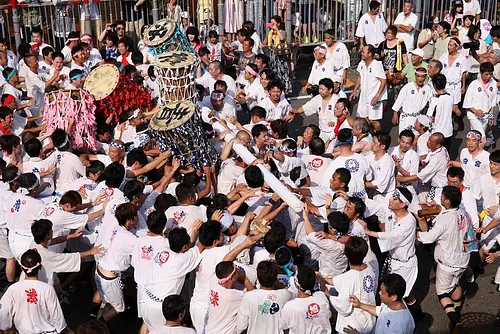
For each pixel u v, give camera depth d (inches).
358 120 390.9
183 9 625.6
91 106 419.8
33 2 593.9
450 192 319.9
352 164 354.9
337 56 518.0
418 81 458.6
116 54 564.7
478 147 388.2
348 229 309.1
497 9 684.7
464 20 606.2
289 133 526.9
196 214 321.4
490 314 337.4
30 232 331.3
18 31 588.4
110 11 614.2
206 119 410.0
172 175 360.8
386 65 541.3
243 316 266.2
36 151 370.0
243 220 313.4
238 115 541.6
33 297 283.9
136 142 387.9
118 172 336.5
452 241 320.5
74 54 524.4
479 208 370.6
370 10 590.6
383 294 265.9
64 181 373.7
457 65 521.3
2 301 284.7
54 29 607.5
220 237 289.1
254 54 547.2
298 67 641.6
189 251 288.0
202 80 482.0
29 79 498.9
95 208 339.3
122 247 306.3
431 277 367.6
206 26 615.8
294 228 336.8
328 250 308.0
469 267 352.5
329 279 289.6
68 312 342.0
